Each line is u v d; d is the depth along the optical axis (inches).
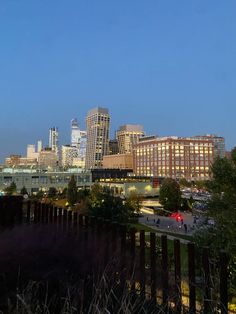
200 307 161.9
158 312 160.9
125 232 198.5
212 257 163.3
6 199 343.0
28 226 289.3
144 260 184.5
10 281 188.1
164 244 178.5
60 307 173.9
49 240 235.1
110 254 202.1
